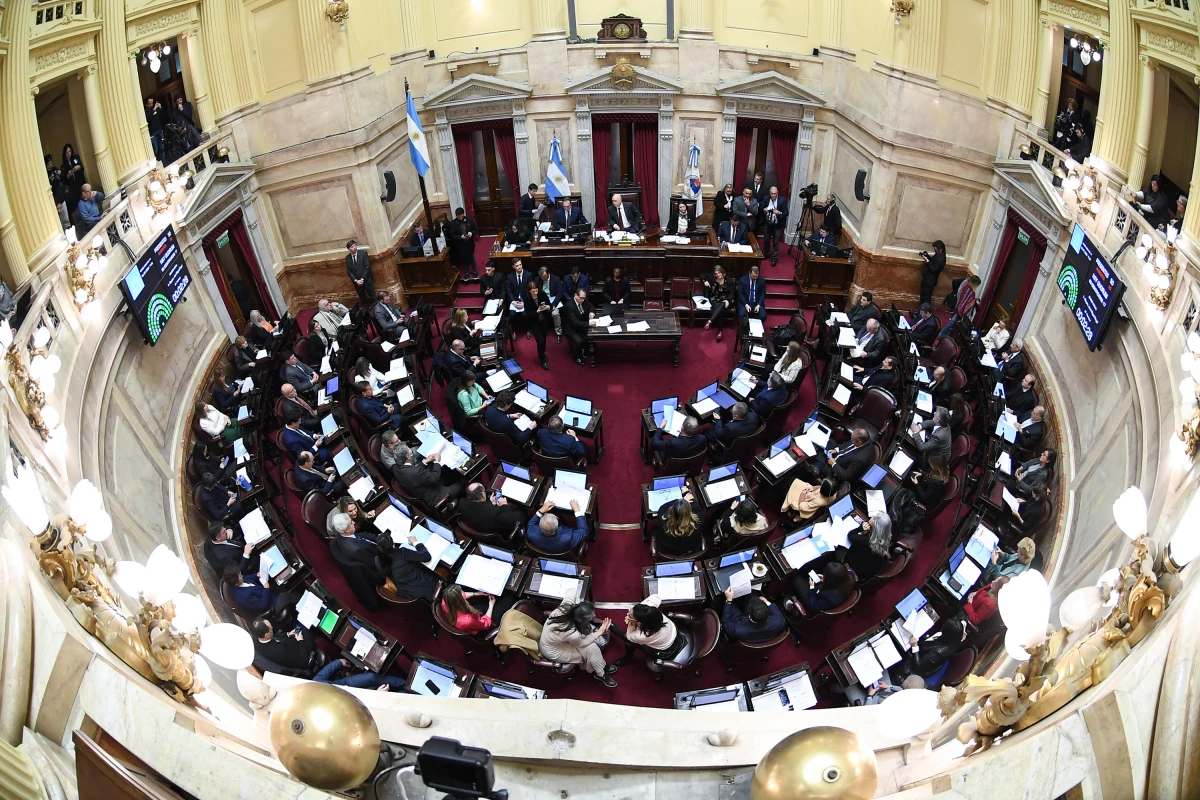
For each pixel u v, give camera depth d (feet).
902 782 12.41
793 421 39.55
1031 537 29.55
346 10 41.93
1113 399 28.60
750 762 12.42
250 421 35.65
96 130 32.22
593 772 12.45
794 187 52.49
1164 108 28.58
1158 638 10.27
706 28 48.70
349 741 10.00
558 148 50.88
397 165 49.37
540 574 27.27
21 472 17.28
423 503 31.22
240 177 41.96
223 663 12.55
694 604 26.55
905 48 40.47
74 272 27.81
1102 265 29.86
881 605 29.40
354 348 40.75
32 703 10.85
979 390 35.73
